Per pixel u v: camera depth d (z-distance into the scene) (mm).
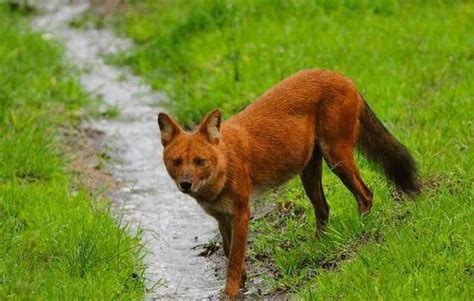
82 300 9281
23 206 12086
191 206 13336
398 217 10570
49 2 26625
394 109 14070
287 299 9781
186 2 22906
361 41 17688
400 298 8500
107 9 25016
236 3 21094
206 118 9852
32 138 14492
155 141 16078
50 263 10398
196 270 11203
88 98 18188
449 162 11578
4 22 23266
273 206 12336
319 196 10969
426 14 19250
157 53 20531
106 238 10953
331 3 20453
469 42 16875
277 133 10562
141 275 10516
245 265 10914
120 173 14680
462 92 14250
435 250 9367
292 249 10805
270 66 17109
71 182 13844
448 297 8469
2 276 9914
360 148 11180
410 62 16297
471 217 9820
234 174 10078
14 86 17609
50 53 21031
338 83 10820
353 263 9547
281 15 20328
